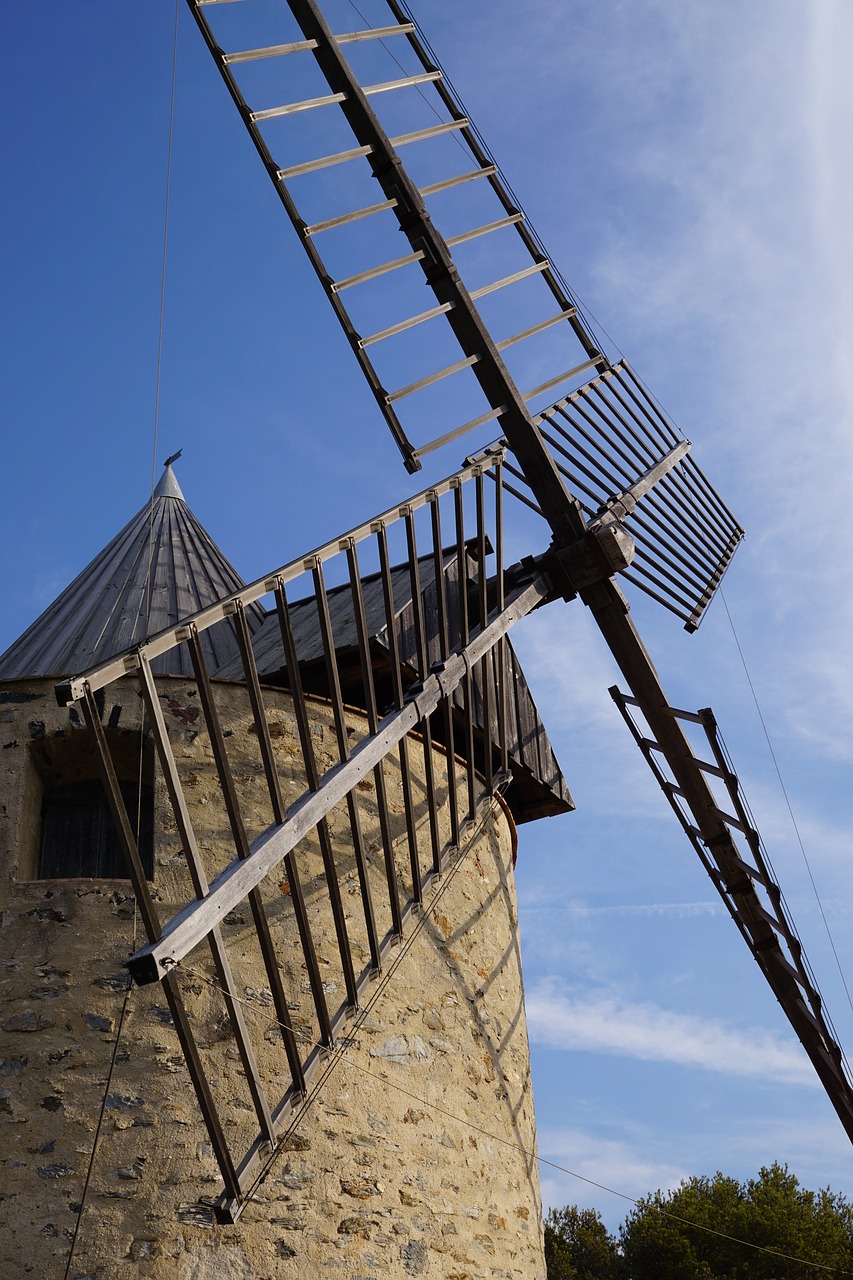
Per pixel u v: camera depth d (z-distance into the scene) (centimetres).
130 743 887
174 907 828
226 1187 705
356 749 836
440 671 940
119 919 818
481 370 1103
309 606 1236
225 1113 772
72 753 885
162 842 852
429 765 930
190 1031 673
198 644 689
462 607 980
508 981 1011
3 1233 709
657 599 1259
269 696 938
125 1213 727
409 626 1048
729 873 1182
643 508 1275
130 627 1184
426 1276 804
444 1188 847
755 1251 1939
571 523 1125
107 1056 773
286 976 837
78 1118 750
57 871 870
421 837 981
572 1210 2219
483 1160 895
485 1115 916
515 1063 982
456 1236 839
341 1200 779
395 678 897
